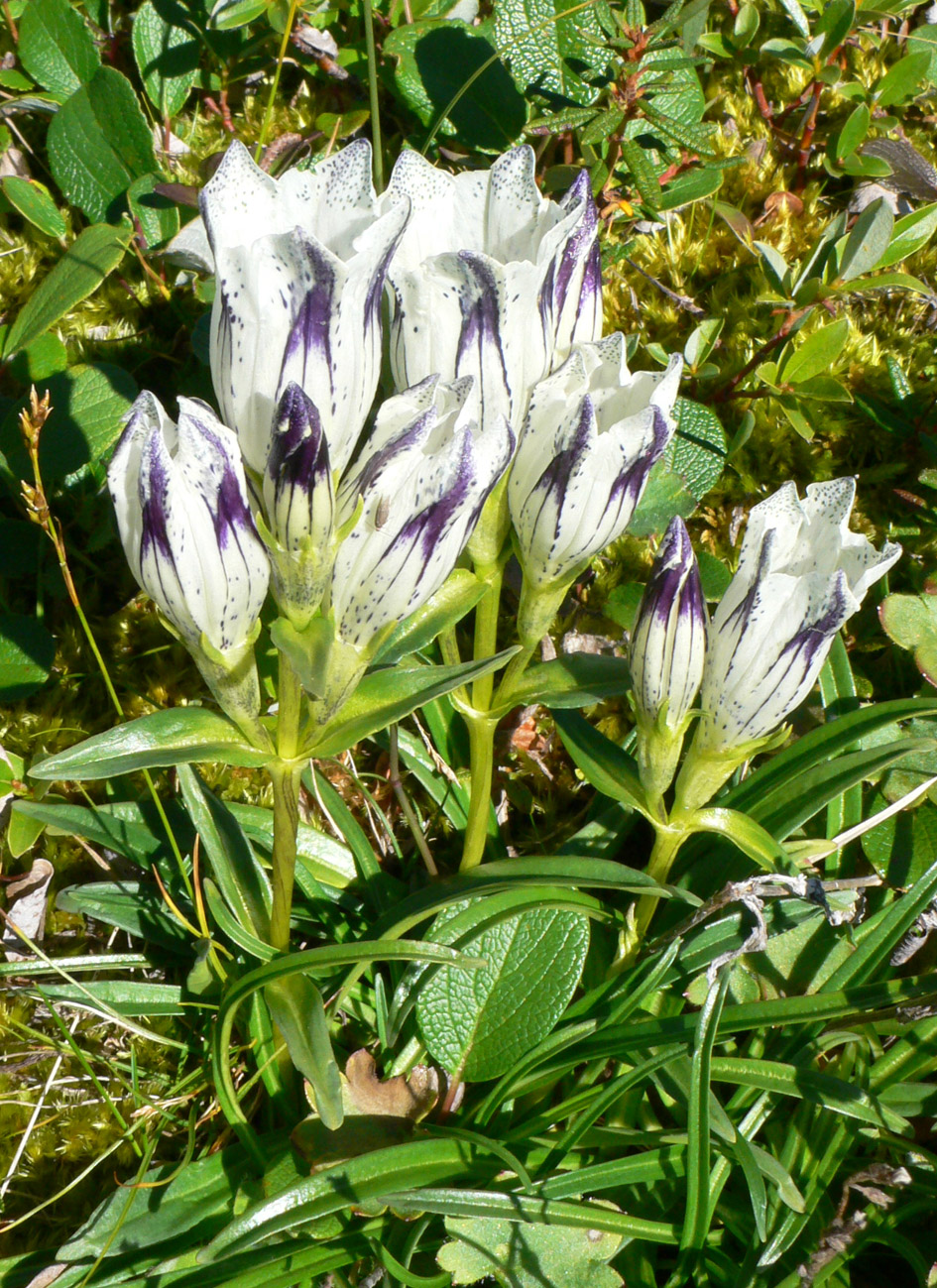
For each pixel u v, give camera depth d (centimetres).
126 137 41
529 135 42
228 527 28
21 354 39
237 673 29
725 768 31
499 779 37
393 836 36
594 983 34
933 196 43
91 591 39
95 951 35
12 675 37
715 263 43
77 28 42
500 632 39
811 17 46
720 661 30
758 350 41
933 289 44
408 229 30
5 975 34
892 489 41
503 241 30
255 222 28
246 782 37
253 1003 32
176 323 41
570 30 41
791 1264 32
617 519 30
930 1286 31
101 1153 34
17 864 36
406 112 43
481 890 32
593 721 38
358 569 28
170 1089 33
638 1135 32
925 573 40
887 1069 33
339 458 28
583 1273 31
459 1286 32
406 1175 31
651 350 39
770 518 30
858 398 41
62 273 38
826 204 45
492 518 30
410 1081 33
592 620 39
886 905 35
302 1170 31
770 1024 32
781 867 31
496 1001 33
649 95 40
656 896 33
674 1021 32
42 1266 31
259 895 32
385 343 33
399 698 30
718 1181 32
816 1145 32
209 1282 31
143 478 27
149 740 30
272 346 27
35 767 29
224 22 41
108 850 36
